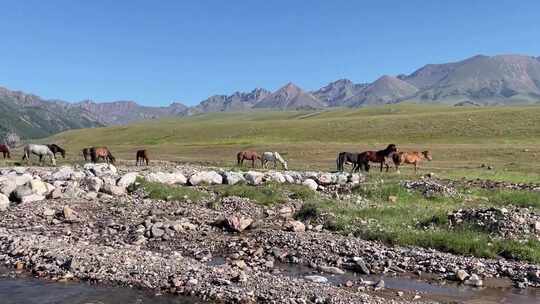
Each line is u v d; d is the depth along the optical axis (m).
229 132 128.75
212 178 31.91
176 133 140.62
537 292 13.23
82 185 28.45
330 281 13.99
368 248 16.75
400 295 12.82
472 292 13.21
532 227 18.14
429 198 25.98
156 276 13.58
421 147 68.12
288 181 32.09
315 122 122.44
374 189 27.30
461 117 98.62
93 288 12.88
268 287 12.81
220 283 13.04
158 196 26.31
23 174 30.66
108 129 182.25
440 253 16.42
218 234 19.12
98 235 18.70
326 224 20.22
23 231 19.02
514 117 90.62
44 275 13.84
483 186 30.44
